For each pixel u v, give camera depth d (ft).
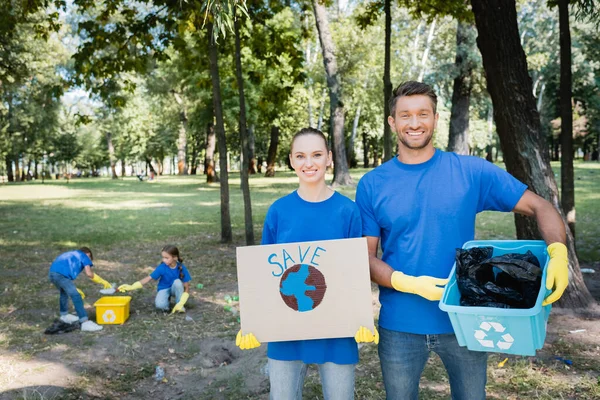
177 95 126.11
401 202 7.94
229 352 16.24
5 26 36.60
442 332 7.70
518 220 19.45
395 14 94.17
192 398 13.03
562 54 21.62
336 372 8.21
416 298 7.79
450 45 98.78
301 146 8.23
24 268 29.63
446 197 7.82
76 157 217.36
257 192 81.92
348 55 85.30
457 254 7.31
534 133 18.21
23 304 21.74
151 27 35.24
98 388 13.64
